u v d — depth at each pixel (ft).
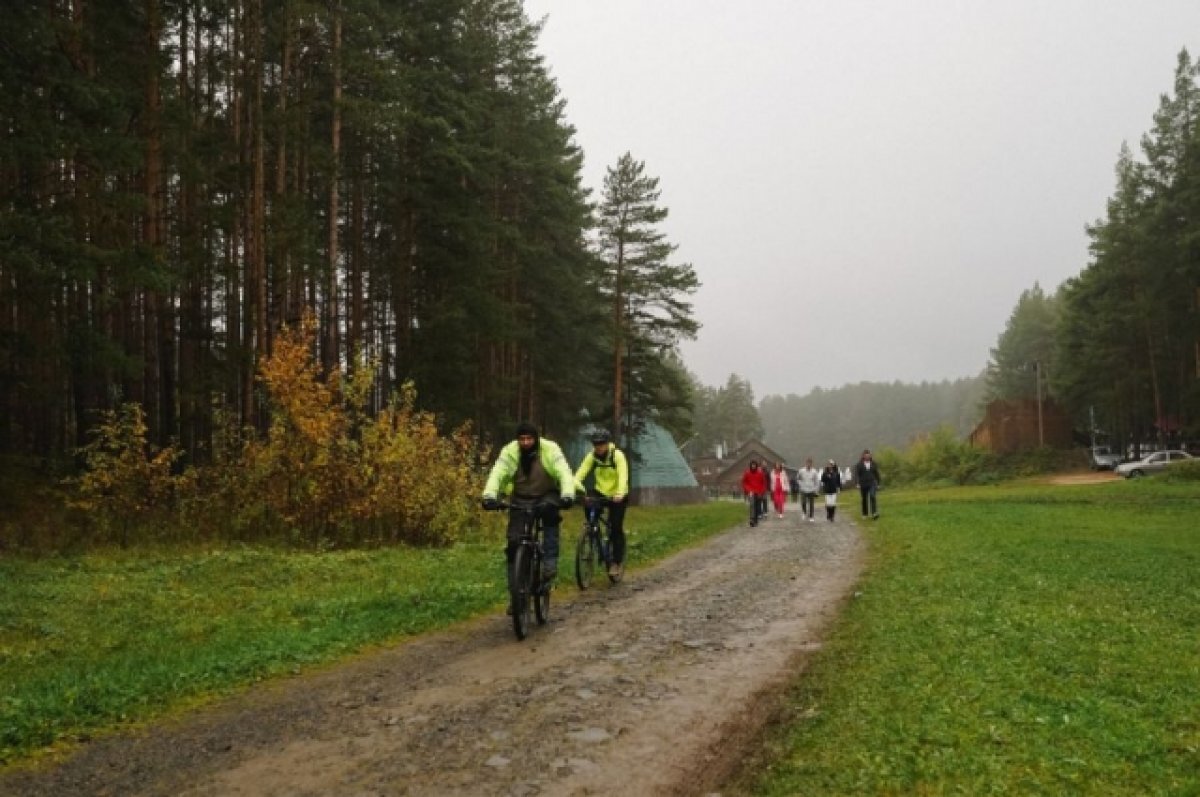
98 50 61.21
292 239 67.82
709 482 368.07
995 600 29.71
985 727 15.83
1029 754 14.43
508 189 119.24
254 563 44.80
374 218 107.04
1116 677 19.33
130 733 17.65
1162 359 196.24
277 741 16.92
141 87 63.52
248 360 66.33
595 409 154.10
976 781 13.38
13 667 24.21
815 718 17.11
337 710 19.03
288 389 56.54
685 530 69.41
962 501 112.68
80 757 16.21
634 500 173.99
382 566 45.57
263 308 67.56
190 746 16.72
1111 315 189.98
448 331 91.25
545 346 128.98
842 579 38.40
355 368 60.54
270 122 68.49
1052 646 22.29
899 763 14.23
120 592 36.11
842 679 20.03
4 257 45.44
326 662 23.98
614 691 20.01
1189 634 24.27
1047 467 221.87
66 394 84.94
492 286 105.40
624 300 140.15
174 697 20.12
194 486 56.49
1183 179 168.04
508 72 117.60
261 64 70.28
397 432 60.13
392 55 86.89
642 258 138.62
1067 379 237.66
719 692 19.69
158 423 79.61
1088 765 13.91
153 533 53.72
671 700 19.13
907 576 36.88
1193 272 160.45
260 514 56.75
